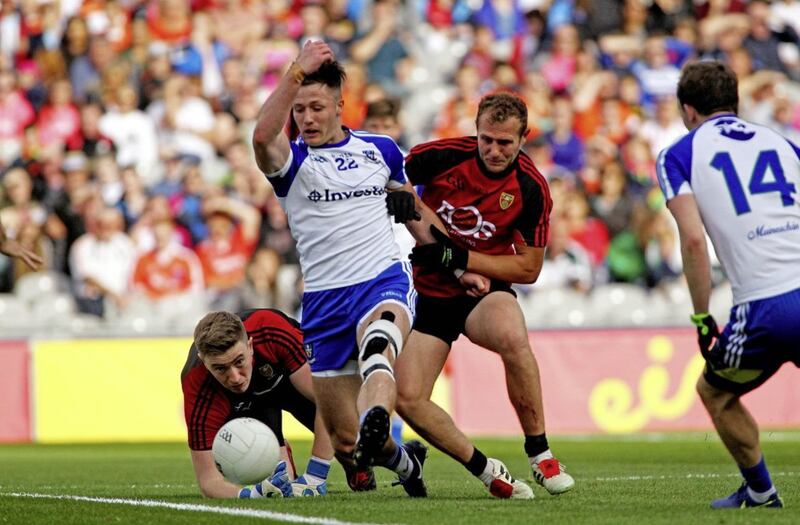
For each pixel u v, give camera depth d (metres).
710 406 17.73
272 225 53.88
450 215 21.38
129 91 57.97
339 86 19.50
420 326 20.50
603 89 61.75
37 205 54.22
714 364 17.36
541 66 63.09
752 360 17.02
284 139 19.11
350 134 19.81
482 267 20.48
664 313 53.12
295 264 53.50
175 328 49.22
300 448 41.16
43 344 47.09
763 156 17.30
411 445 21.67
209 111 58.81
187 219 54.28
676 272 55.22
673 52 64.56
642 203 56.56
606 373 48.91
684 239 16.84
